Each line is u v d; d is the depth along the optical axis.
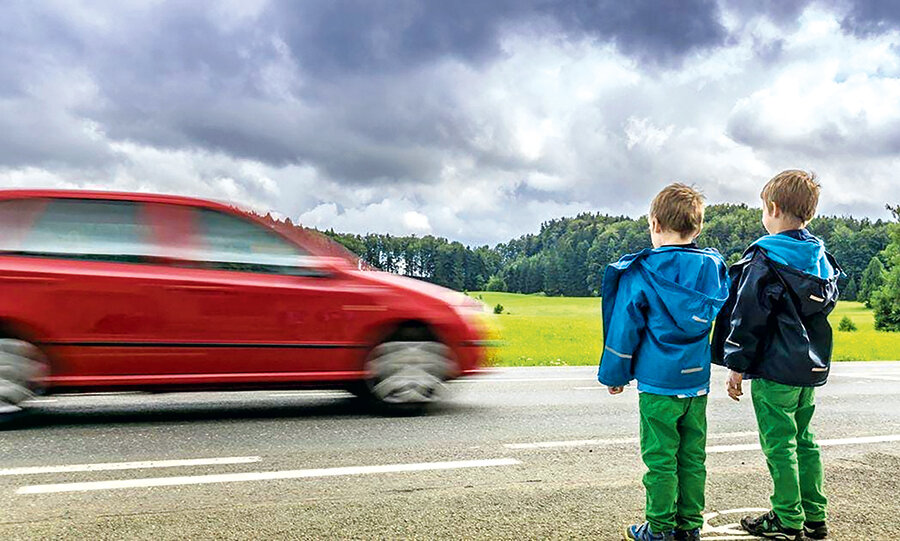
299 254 6.69
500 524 3.90
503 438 6.06
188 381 6.26
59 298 5.97
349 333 6.69
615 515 4.08
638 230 150.50
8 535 3.62
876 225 131.88
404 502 4.27
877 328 79.50
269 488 4.51
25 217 6.06
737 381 3.57
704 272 3.41
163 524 3.82
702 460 3.47
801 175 3.55
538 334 31.72
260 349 6.42
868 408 8.19
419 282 7.30
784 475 3.56
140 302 6.12
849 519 4.05
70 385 6.02
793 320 3.43
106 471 4.80
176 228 6.35
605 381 3.53
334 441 5.81
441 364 7.00
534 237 179.00
